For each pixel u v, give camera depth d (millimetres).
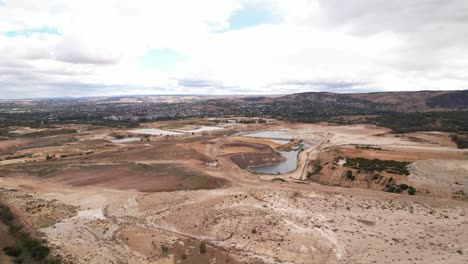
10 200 57531
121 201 59156
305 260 37000
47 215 51969
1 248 39594
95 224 49188
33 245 39625
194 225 47688
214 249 39125
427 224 45625
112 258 37812
